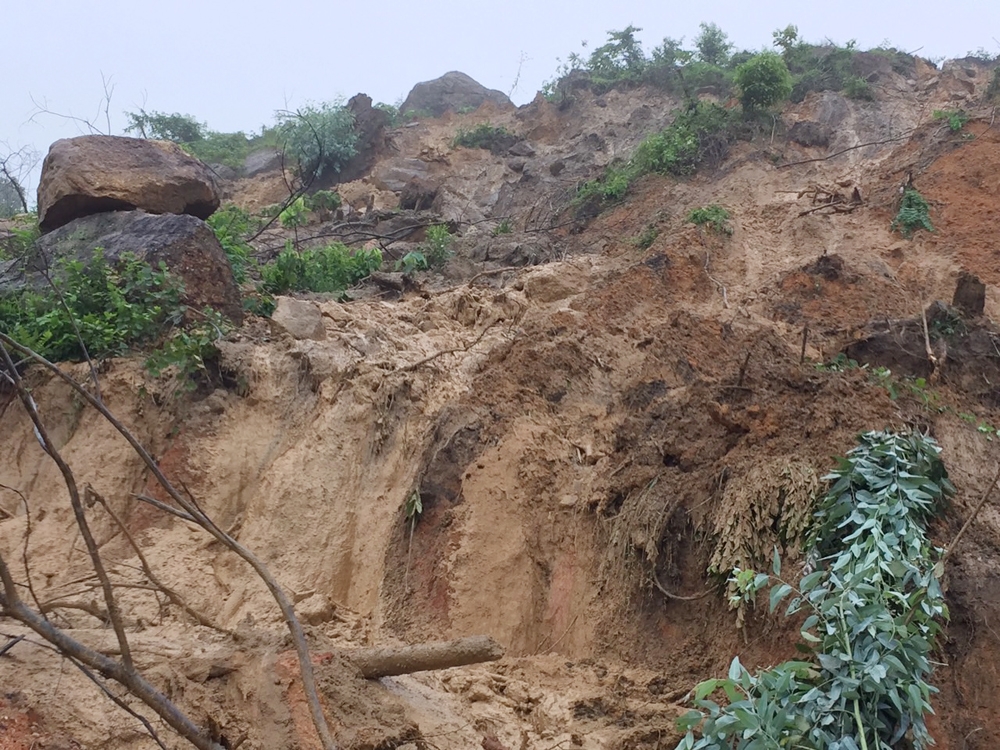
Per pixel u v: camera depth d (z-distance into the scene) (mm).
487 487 8719
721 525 7305
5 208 22453
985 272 14508
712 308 12828
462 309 12219
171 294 10102
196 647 5980
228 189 31047
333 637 7777
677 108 27750
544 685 7262
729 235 15586
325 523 8805
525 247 16203
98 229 11477
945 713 6098
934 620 6309
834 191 17812
